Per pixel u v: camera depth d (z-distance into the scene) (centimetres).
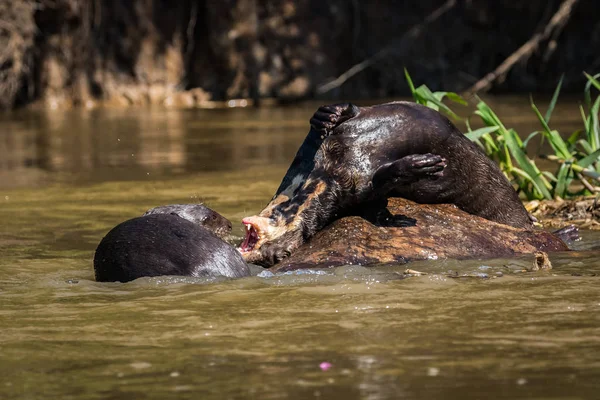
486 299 1171
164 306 1171
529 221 1727
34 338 1033
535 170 2091
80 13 5744
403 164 1508
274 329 1042
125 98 5966
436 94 2009
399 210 1608
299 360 918
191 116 5216
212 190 2491
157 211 1561
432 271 1394
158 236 1359
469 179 1658
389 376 861
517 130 3872
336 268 1416
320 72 6162
